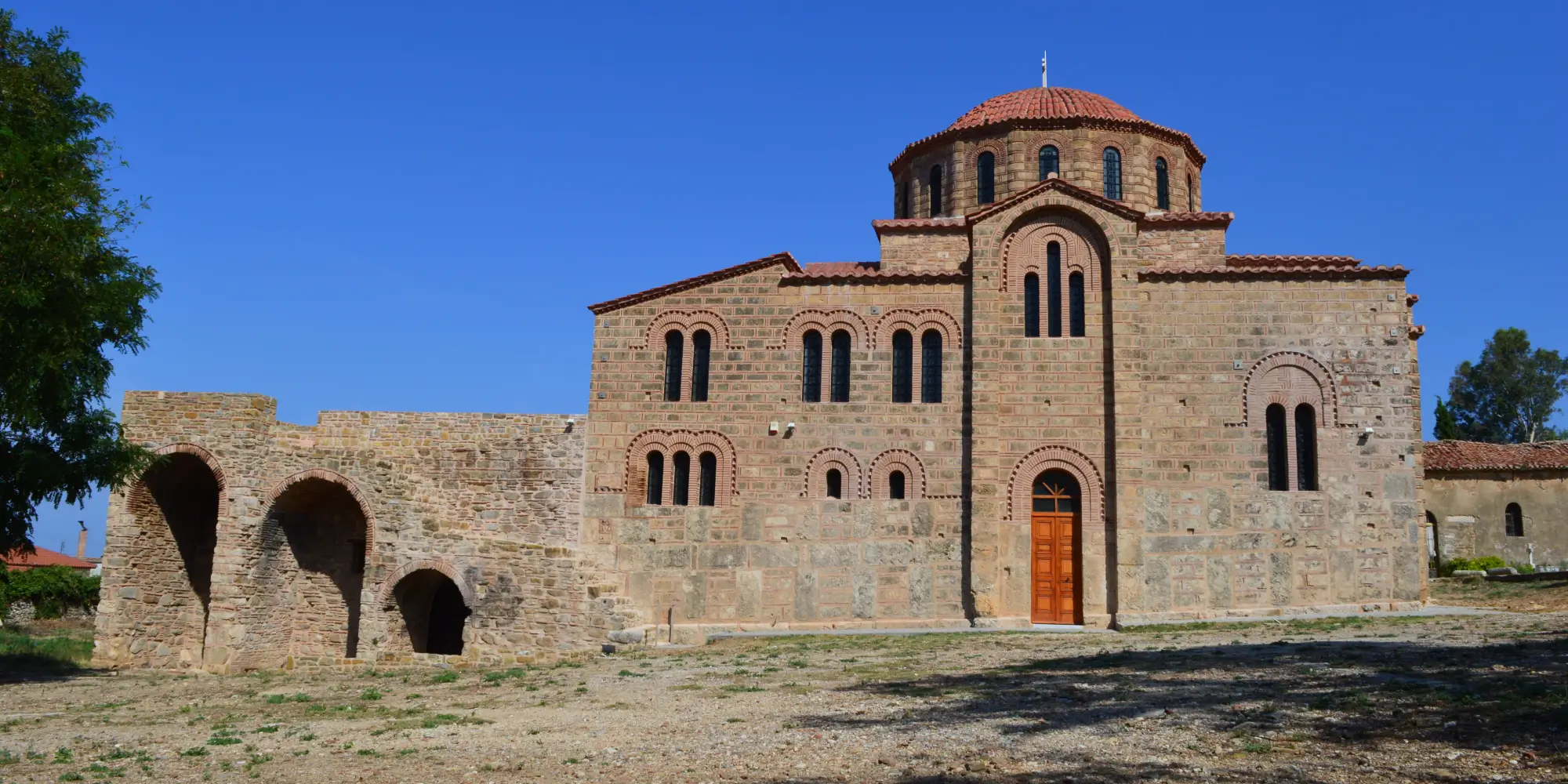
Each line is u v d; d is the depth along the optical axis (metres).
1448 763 13.35
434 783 15.13
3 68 27.70
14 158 25.77
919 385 34.69
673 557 34.38
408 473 35.50
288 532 36.75
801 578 34.03
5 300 24.81
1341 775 13.24
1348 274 33.34
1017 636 30.47
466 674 28.80
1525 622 26.84
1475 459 46.16
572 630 32.09
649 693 22.86
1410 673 19.59
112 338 28.47
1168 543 32.50
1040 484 33.59
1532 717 15.08
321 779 15.73
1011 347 34.00
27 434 27.66
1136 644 27.42
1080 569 33.00
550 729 19.03
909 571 33.75
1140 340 33.53
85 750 18.70
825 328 35.34
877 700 20.31
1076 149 37.78
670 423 35.19
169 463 35.47
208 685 28.84
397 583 33.88
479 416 35.66
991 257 34.50
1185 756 14.66
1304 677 20.16
